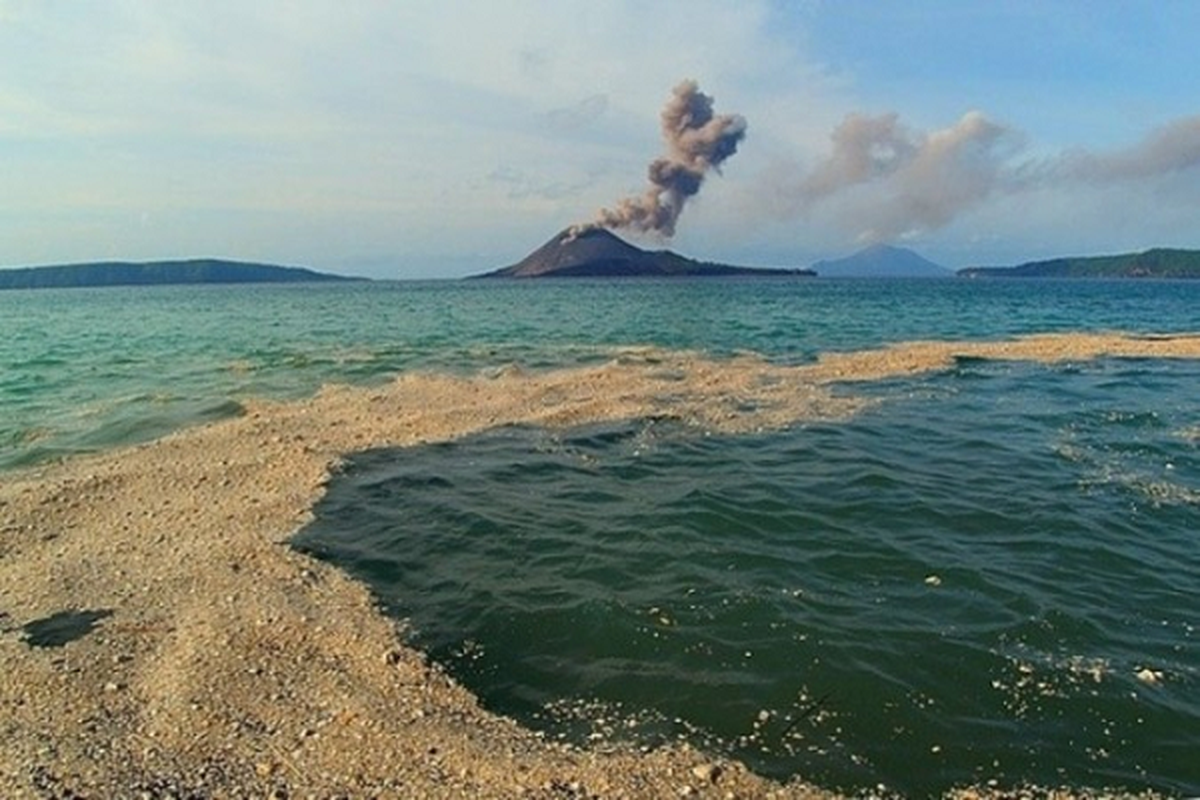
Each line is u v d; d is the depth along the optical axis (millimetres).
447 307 76812
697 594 9711
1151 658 8094
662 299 91562
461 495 13562
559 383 24125
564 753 6715
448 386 23734
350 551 11203
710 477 14516
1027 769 6480
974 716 7188
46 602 9508
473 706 7492
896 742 6852
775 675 7887
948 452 16062
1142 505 12633
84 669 7941
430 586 10117
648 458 15820
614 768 6488
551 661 8320
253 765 6438
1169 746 6746
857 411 20203
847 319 54812
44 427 18500
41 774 6230
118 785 6117
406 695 7621
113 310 75625
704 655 8312
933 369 27109
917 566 10398
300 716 7180
